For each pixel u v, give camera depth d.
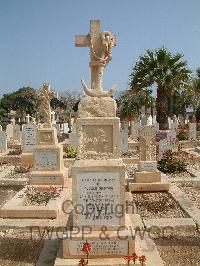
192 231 7.59
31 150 16.14
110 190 5.81
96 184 5.81
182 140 26.03
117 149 5.90
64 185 11.18
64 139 26.92
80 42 6.25
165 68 30.98
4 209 8.34
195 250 6.55
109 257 5.63
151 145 11.23
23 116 60.88
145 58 31.52
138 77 31.44
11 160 18.03
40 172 11.28
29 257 6.35
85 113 5.97
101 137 5.92
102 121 5.88
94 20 6.17
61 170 11.52
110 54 6.17
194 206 9.16
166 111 32.72
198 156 17.94
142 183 10.91
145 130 11.20
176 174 13.83
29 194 9.94
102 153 5.90
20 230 7.75
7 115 68.06
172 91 32.28
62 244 5.98
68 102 61.19
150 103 35.44
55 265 5.44
